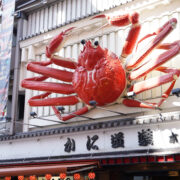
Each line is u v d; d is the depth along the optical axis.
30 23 19.02
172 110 12.80
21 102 20.09
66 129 14.61
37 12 18.88
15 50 19.67
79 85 13.54
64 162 14.26
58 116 15.51
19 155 16.44
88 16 15.87
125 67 13.38
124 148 12.91
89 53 13.02
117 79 12.93
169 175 14.40
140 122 12.43
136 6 14.48
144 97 13.66
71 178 15.43
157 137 12.15
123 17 12.12
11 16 18.11
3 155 17.19
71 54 16.80
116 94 13.30
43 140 15.70
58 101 14.73
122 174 14.69
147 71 12.38
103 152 13.45
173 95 12.74
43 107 17.11
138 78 13.05
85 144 14.11
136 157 12.34
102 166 14.23
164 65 13.40
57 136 15.17
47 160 15.02
